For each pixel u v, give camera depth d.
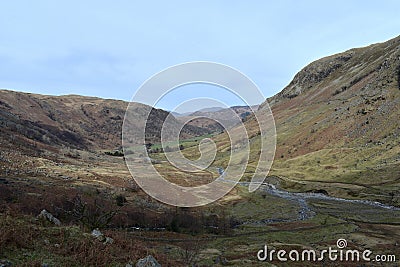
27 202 45.62
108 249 21.08
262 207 85.19
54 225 24.84
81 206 35.06
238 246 49.75
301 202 99.69
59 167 100.38
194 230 55.31
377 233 64.69
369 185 119.81
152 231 50.53
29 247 18.55
